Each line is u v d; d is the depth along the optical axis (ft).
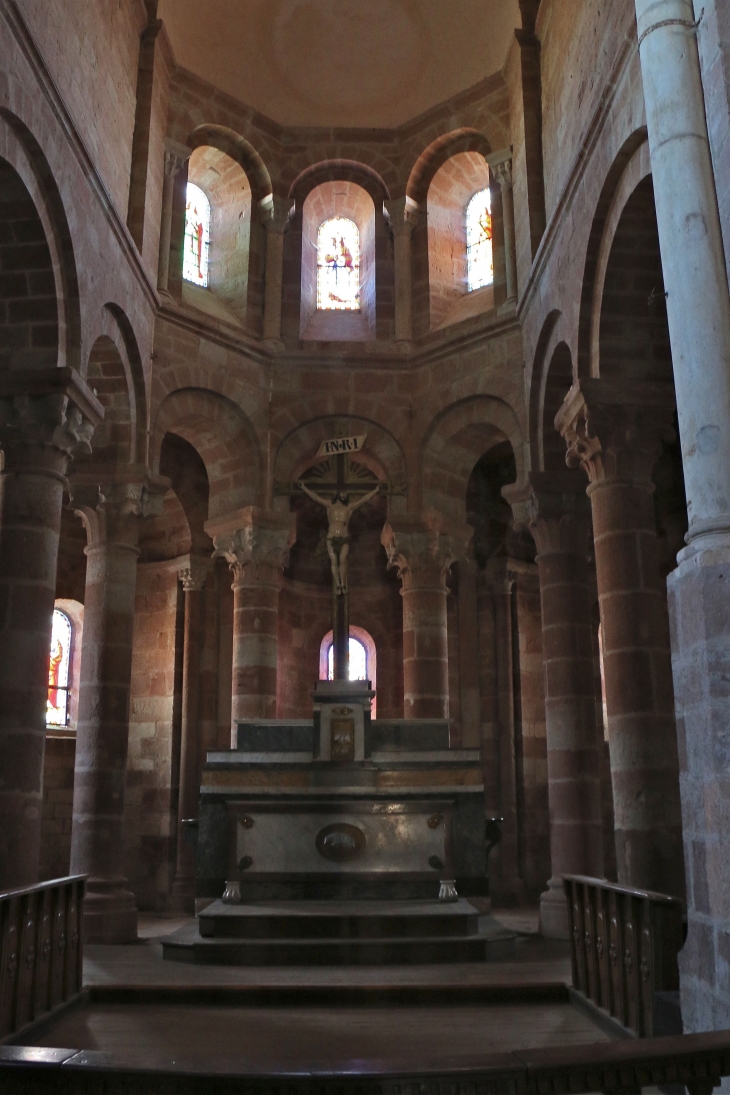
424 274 63.10
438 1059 10.86
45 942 26.99
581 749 48.42
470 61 61.62
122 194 51.39
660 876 37.60
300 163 64.69
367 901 39.22
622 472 41.22
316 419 60.34
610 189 39.27
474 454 60.59
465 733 69.05
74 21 42.86
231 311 62.08
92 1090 10.47
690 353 22.45
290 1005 29.84
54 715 65.10
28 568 38.99
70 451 41.09
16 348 40.68
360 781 40.65
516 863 66.18
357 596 74.13
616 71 37.29
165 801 64.28
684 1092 19.40
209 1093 10.37
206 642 67.00
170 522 69.05
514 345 56.03
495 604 71.10
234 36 60.23
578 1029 26.43
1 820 36.60
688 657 21.50
